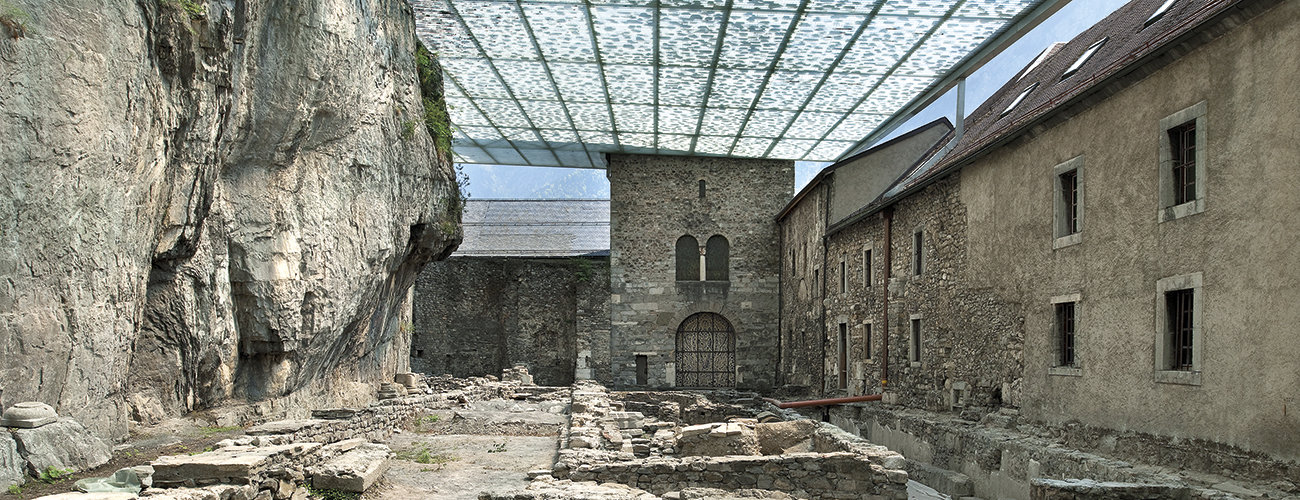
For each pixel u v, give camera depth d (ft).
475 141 101.45
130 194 30.37
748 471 31.76
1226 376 29.40
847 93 76.43
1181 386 31.73
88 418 29.35
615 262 105.70
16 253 24.98
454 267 117.91
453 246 70.85
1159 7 45.37
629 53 67.21
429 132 63.77
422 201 60.95
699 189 107.04
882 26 59.41
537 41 65.26
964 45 62.64
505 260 117.08
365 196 51.49
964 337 51.13
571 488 29.43
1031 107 50.47
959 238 52.19
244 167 42.37
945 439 48.47
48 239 26.16
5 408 25.02
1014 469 40.24
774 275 105.91
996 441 42.16
